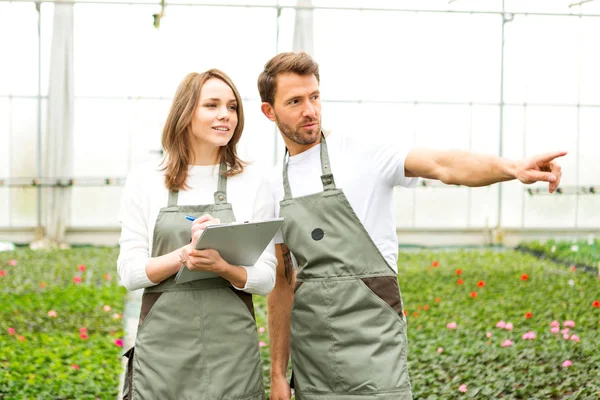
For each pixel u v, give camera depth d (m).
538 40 16.94
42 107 16.19
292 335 3.29
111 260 13.34
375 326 3.12
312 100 3.15
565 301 9.20
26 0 15.77
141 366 3.10
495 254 14.59
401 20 16.75
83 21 16.12
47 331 7.94
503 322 7.19
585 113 17.11
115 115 16.41
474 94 17.00
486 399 5.37
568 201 17.28
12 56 16.05
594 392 5.30
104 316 8.75
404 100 16.92
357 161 3.21
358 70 16.81
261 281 3.10
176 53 16.28
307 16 16.16
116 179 16.42
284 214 3.25
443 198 17.23
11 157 16.16
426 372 6.07
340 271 3.15
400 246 17.03
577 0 16.36
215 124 3.13
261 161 16.52
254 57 16.30
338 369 3.14
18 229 16.30
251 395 3.12
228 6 16.09
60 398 5.52
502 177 2.82
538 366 5.96
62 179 15.99
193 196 3.19
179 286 3.10
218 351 3.09
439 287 10.49
